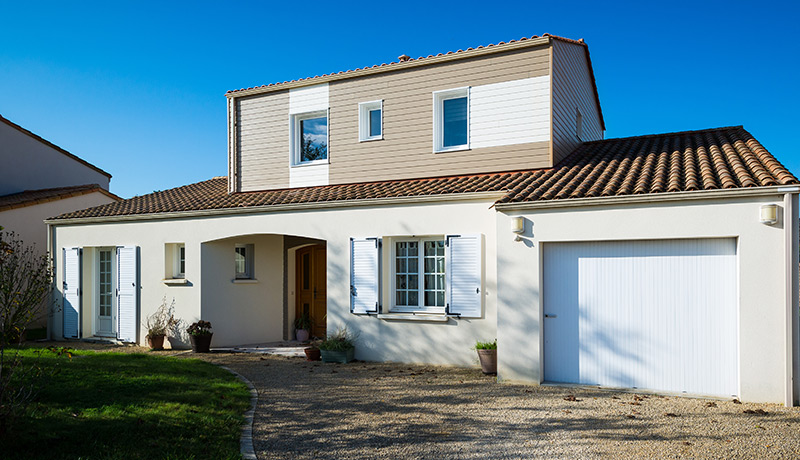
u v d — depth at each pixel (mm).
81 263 15047
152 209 14336
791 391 7430
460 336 10648
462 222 10672
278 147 14977
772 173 8094
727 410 7277
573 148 13758
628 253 8656
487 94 12586
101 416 6332
